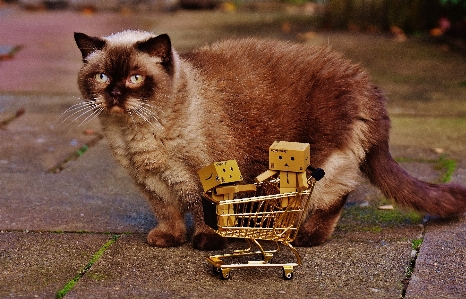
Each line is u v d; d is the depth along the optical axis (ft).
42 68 8.30
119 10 11.64
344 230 4.63
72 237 4.52
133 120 4.18
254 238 4.02
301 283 4.04
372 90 4.54
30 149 5.87
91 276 4.11
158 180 4.33
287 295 3.93
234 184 3.93
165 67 4.22
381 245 4.42
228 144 4.26
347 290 3.98
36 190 5.17
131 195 5.11
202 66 4.38
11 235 4.54
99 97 4.20
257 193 4.27
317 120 4.36
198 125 4.22
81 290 3.98
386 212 4.85
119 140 4.31
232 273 4.12
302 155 3.88
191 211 4.39
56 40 9.66
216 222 3.92
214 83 4.33
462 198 4.66
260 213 3.99
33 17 11.19
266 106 4.34
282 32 9.80
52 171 5.49
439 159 5.62
